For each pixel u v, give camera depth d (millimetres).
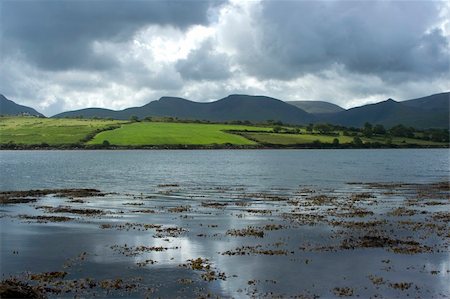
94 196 57281
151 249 28672
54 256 27000
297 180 82938
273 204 49875
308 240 31188
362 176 92312
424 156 190875
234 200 53469
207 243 30344
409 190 64688
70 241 30891
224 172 103625
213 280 22578
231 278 22906
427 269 24438
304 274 23562
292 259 26297
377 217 40719
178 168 117438
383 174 97000
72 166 125062
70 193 59938
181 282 22266
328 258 26547
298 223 37750
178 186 71438
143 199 54438
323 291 21203
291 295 20703
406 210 44750
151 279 22719
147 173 100688
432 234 33094
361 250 28375
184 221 38906
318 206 48188
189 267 24703
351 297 20531
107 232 33969
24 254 27422
